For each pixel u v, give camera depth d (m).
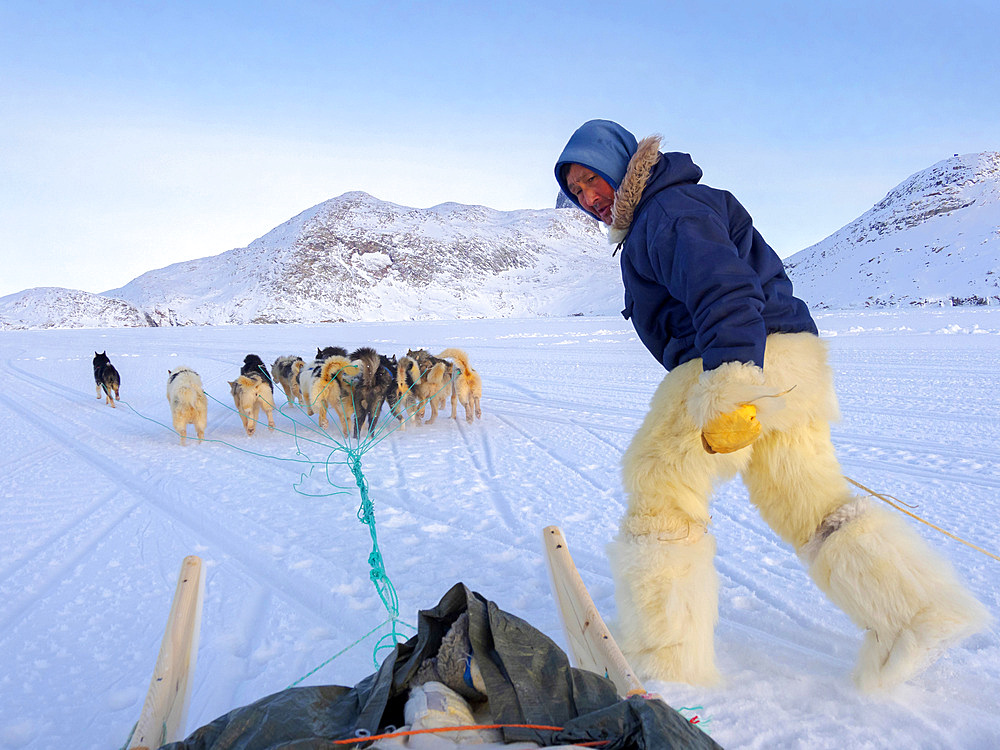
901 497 4.92
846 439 7.05
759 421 2.16
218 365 19.48
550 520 4.70
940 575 2.18
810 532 2.38
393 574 3.83
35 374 17.72
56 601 3.65
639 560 2.42
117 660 3.02
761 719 2.28
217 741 1.65
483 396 11.55
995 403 8.78
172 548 4.45
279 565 4.04
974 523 4.29
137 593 3.74
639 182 2.46
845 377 11.68
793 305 2.50
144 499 5.70
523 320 54.81
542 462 6.60
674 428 2.40
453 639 1.94
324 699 1.83
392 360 9.12
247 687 2.73
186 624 2.13
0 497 5.86
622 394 10.97
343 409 8.66
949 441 6.75
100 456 7.61
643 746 1.52
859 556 2.21
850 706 2.36
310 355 23.39
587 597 2.26
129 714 2.61
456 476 6.16
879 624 2.21
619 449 7.05
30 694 2.76
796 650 2.80
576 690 1.83
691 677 2.45
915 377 11.38
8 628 3.35
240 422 9.98
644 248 2.44
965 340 18.09
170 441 8.55
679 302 2.48
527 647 1.90
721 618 3.15
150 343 31.34
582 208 2.78
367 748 1.58
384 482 6.04
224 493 5.79
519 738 1.66
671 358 2.57
